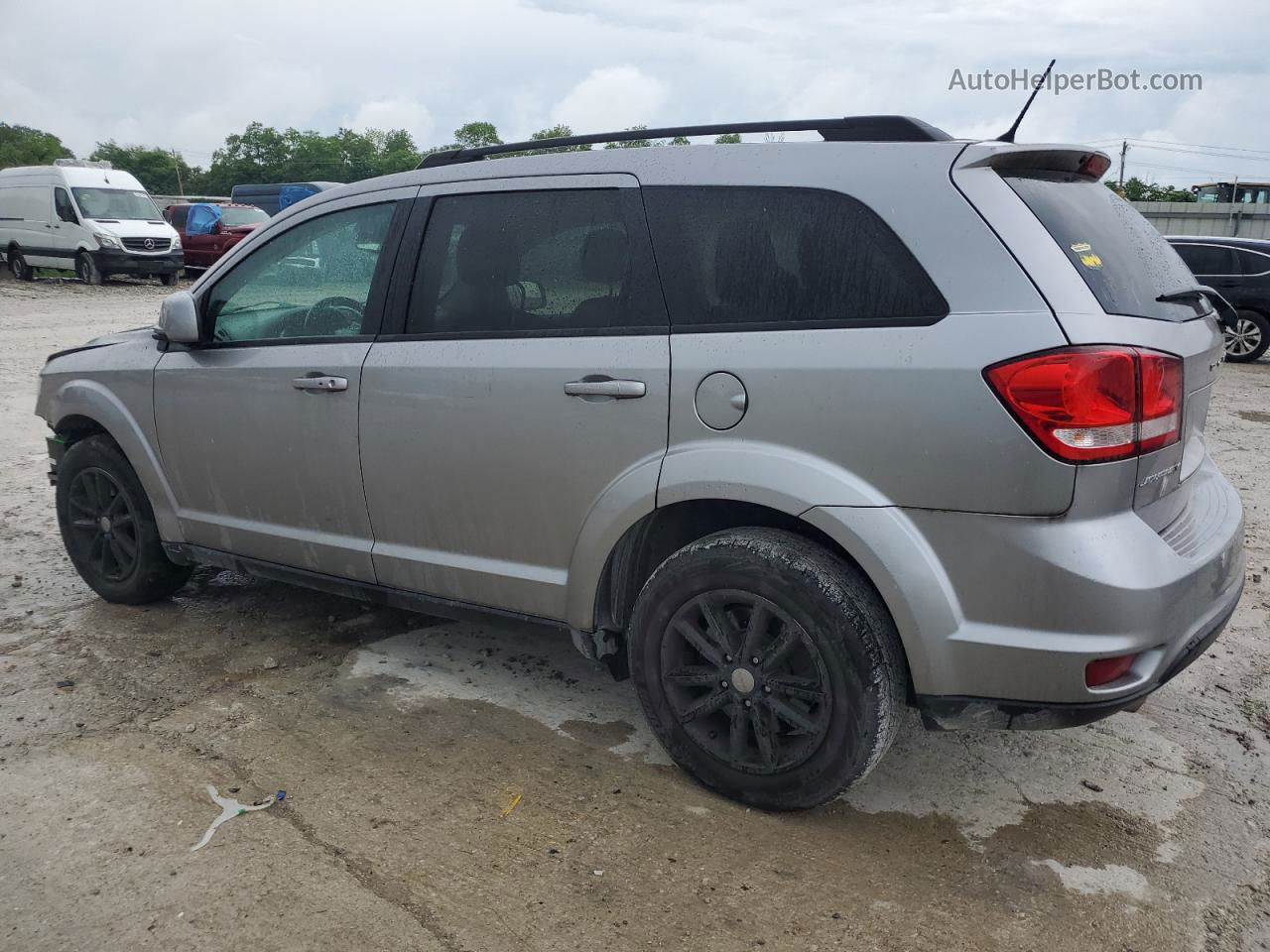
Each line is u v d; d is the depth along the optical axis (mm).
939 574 2523
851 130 2799
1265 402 10266
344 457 3545
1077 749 3297
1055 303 2424
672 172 2971
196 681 3723
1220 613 2773
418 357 3338
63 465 4488
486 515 3268
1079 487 2379
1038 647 2439
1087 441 2363
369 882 2580
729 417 2754
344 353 3523
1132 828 2863
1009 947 2381
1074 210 2723
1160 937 2424
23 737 3293
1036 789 3057
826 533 2646
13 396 9539
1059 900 2549
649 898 2533
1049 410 2355
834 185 2709
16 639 4113
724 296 2832
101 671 3801
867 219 2650
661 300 2926
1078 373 2348
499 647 4070
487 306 3258
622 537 3023
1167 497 2709
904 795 3014
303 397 3611
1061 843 2787
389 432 3410
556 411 3047
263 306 3832
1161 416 2508
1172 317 2742
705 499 2820
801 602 2674
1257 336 13172
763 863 2680
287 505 3775
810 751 2758
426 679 3756
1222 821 2900
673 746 3021
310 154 113562
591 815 2885
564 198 3156
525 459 3135
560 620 3203
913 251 2574
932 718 2637
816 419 2631
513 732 3363
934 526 2520
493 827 2822
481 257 3287
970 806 2961
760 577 2729
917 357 2502
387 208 3547
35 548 5277
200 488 4027
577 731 3379
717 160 2918
